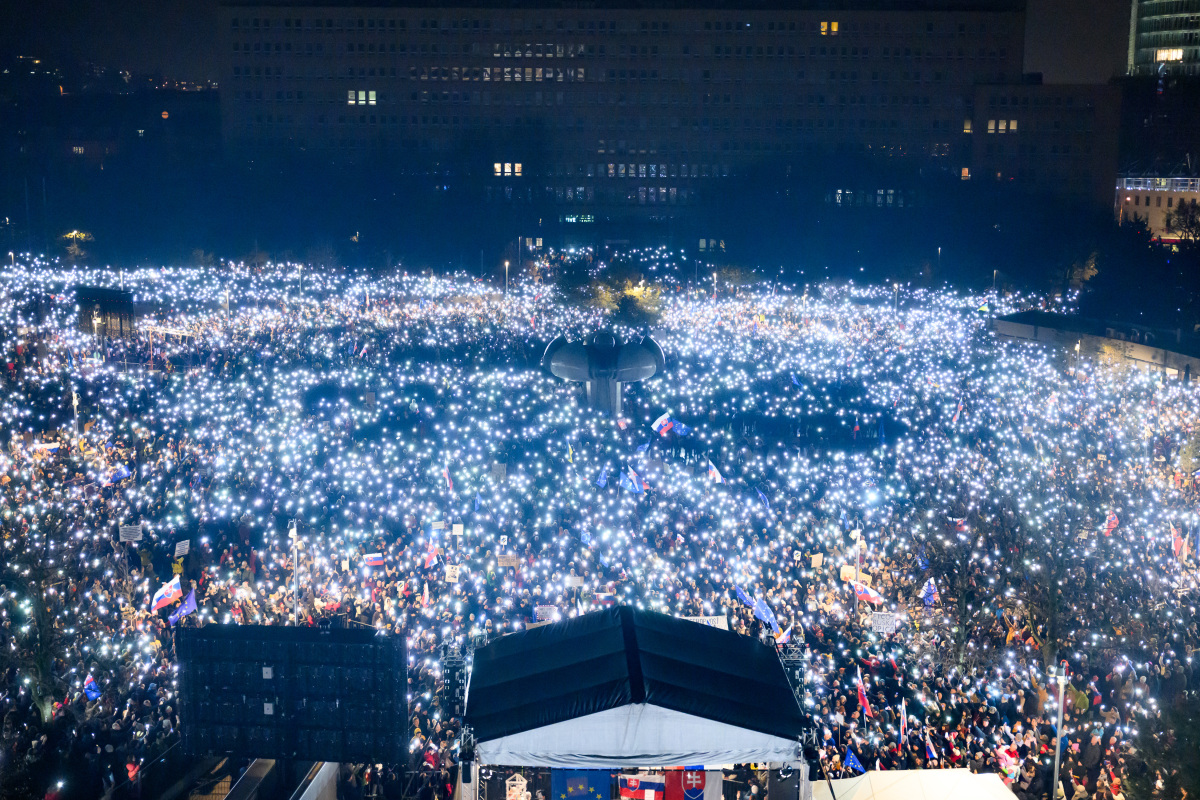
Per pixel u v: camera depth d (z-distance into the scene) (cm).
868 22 16688
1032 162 16200
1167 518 3334
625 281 9600
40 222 13925
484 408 5356
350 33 16938
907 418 5253
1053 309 9550
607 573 3120
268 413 4853
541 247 15588
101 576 2947
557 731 1405
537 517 3688
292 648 1855
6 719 2288
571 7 16800
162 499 3691
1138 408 4844
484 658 1593
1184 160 19012
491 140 17000
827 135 16900
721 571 3134
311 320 7888
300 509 3612
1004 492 3459
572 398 5388
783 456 4706
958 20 16625
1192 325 8762
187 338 6812
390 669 1845
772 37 16788
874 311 8762
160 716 2298
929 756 2189
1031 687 2531
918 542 3234
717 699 1438
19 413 4359
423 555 3172
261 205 14488
